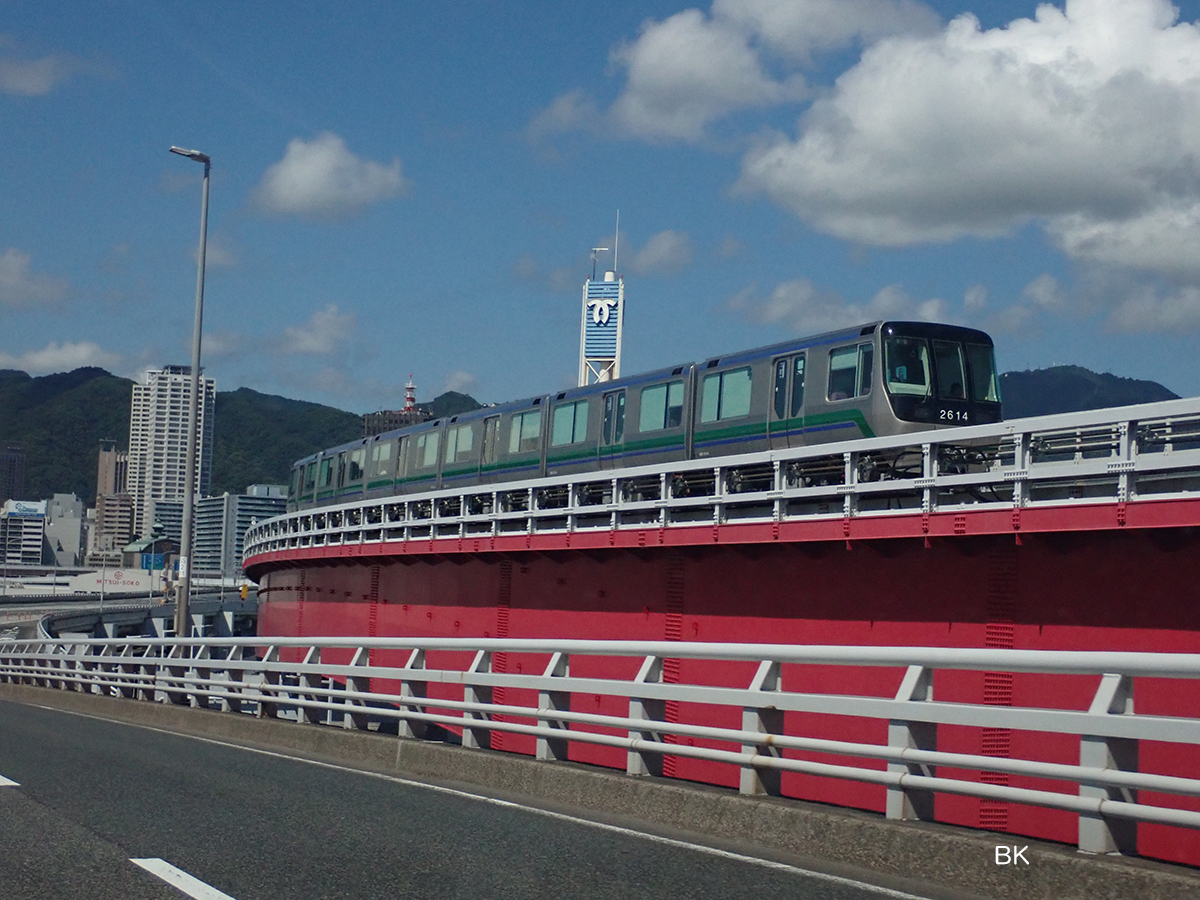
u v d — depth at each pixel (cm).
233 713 1891
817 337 2192
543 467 2895
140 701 2273
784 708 878
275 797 1086
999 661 724
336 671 1571
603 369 5038
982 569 1555
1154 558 1369
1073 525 1402
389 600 3156
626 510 2172
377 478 3741
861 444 1695
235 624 13112
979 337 2161
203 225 3441
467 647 1292
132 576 17650
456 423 3319
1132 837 690
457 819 959
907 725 784
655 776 1027
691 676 2011
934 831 740
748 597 1933
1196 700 1294
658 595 2144
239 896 681
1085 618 1429
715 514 1955
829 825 805
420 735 1421
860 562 1733
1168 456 1314
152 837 867
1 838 861
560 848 830
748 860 789
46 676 2939
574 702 2291
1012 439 1570
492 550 2562
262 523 4353
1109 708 671
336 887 704
